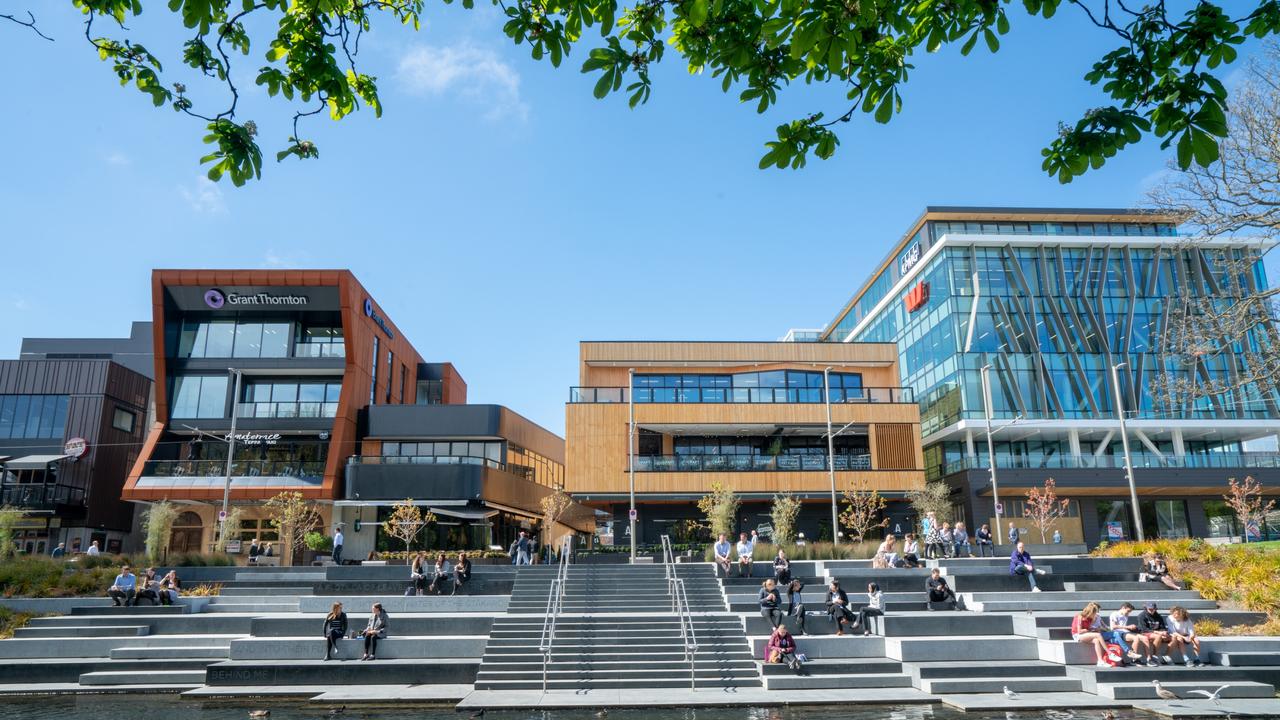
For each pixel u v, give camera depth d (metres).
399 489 38.12
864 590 22.83
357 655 17.86
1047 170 5.55
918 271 53.44
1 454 40.78
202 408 40.81
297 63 5.54
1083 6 5.09
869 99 5.47
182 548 40.56
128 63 5.68
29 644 19.19
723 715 14.09
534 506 46.16
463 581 23.20
